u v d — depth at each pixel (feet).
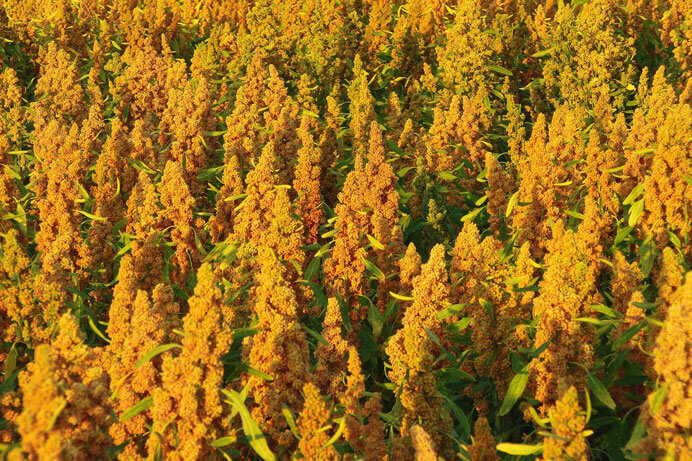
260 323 13.99
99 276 20.18
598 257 18.56
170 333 14.06
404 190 24.85
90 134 25.17
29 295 15.85
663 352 11.36
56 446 9.54
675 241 18.01
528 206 20.38
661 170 18.19
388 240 19.44
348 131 28.91
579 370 13.52
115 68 35.70
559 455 10.81
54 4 41.55
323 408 11.59
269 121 27.76
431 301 15.44
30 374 13.80
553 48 32.30
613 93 29.55
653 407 11.14
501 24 35.96
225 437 11.83
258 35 35.78
